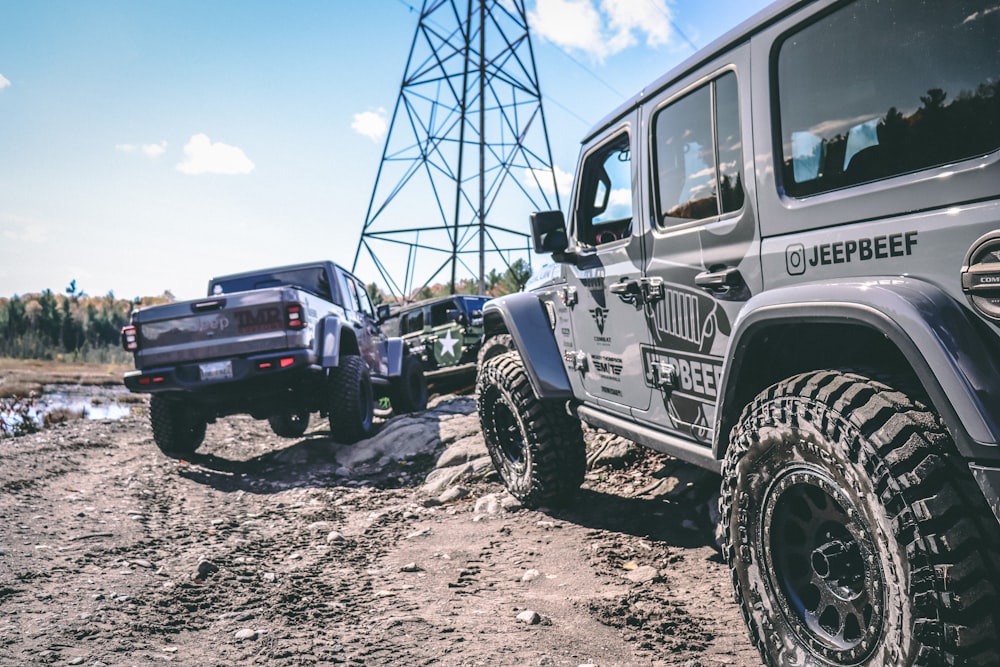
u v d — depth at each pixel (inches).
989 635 58.3
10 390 795.4
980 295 60.6
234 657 96.8
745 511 84.4
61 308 5910.4
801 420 74.6
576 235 152.0
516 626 105.9
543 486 165.5
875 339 83.3
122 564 143.6
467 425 280.7
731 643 97.7
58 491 216.5
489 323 194.5
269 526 179.8
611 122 133.7
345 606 117.3
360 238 958.4
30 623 110.0
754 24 90.3
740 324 86.6
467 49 977.5
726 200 98.3
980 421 57.7
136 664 94.3
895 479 63.4
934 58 67.6
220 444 333.4
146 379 259.4
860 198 74.1
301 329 260.4
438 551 149.4
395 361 386.6
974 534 59.7
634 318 124.9
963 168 63.7
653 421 123.3
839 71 78.4
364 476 245.1
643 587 121.5
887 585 64.5
